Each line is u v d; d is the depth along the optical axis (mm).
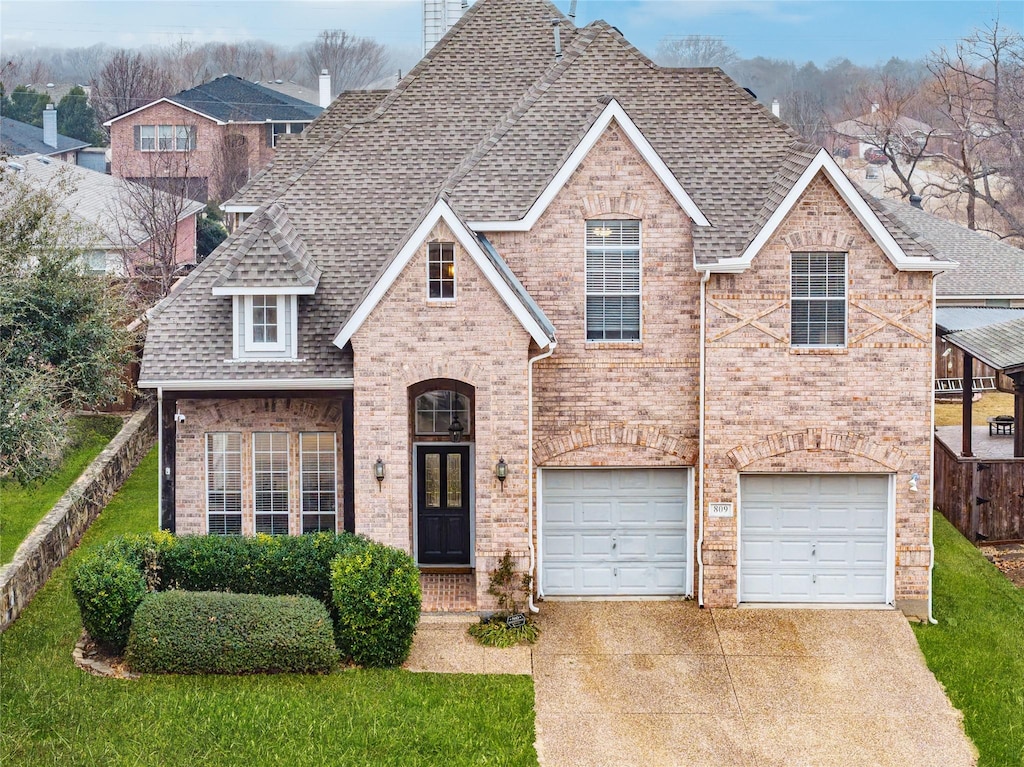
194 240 60156
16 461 23891
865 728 21219
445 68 29500
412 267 24297
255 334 25391
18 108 96625
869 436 25062
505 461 24641
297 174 28156
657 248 25188
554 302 25359
